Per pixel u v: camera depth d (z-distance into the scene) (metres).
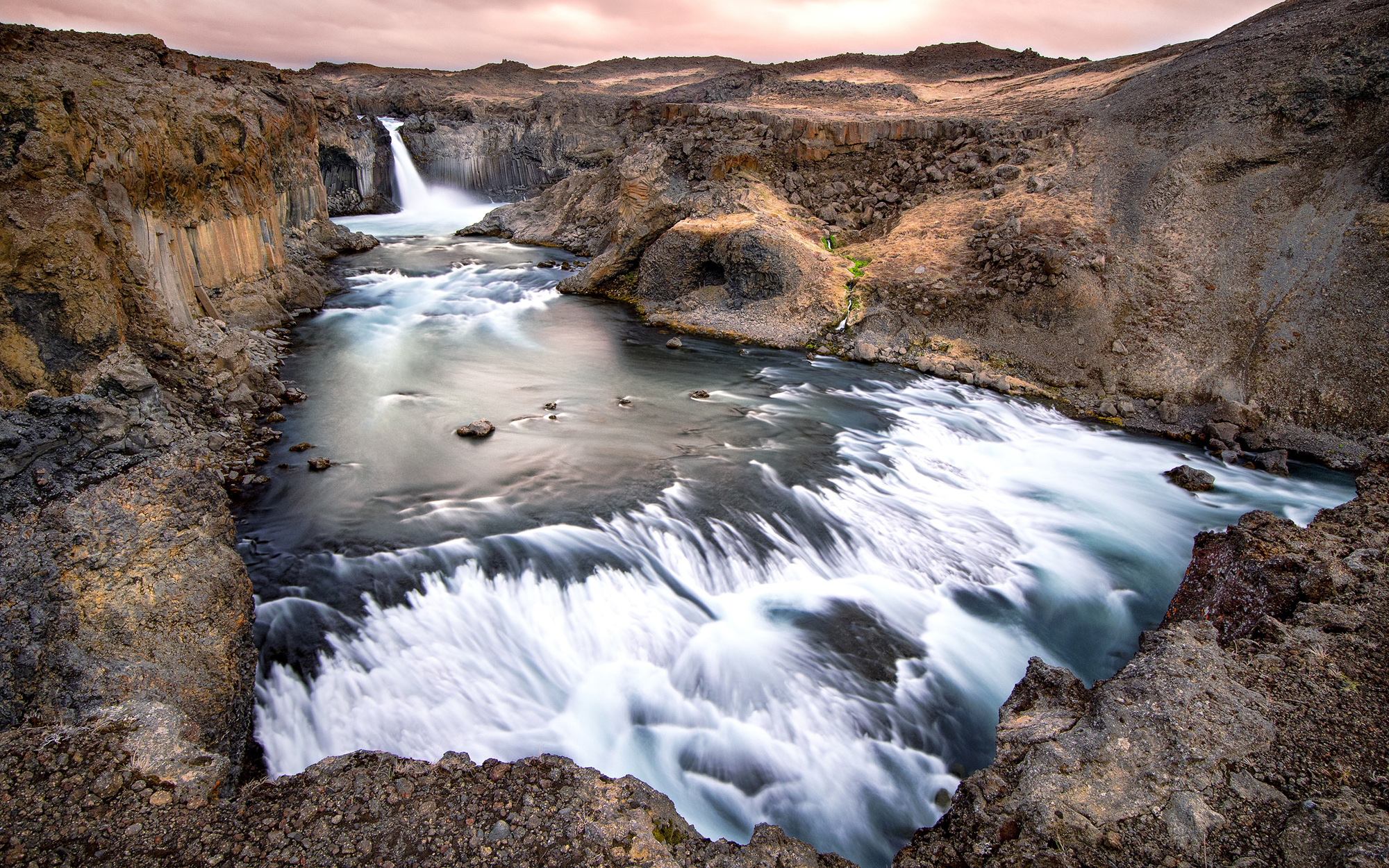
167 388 13.78
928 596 10.91
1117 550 12.35
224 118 18.94
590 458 13.97
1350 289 16.86
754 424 16.16
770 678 9.23
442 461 13.73
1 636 6.57
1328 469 15.34
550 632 9.49
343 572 10.25
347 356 19.39
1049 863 5.61
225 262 19.20
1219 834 5.71
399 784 6.23
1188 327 18.22
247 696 7.77
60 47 16.05
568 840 5.82
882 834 7.66
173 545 7.76
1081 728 6.70
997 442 16.52
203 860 5.42
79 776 5.87
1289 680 7.16
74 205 11.73
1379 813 5.73
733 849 6.12
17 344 11.05
